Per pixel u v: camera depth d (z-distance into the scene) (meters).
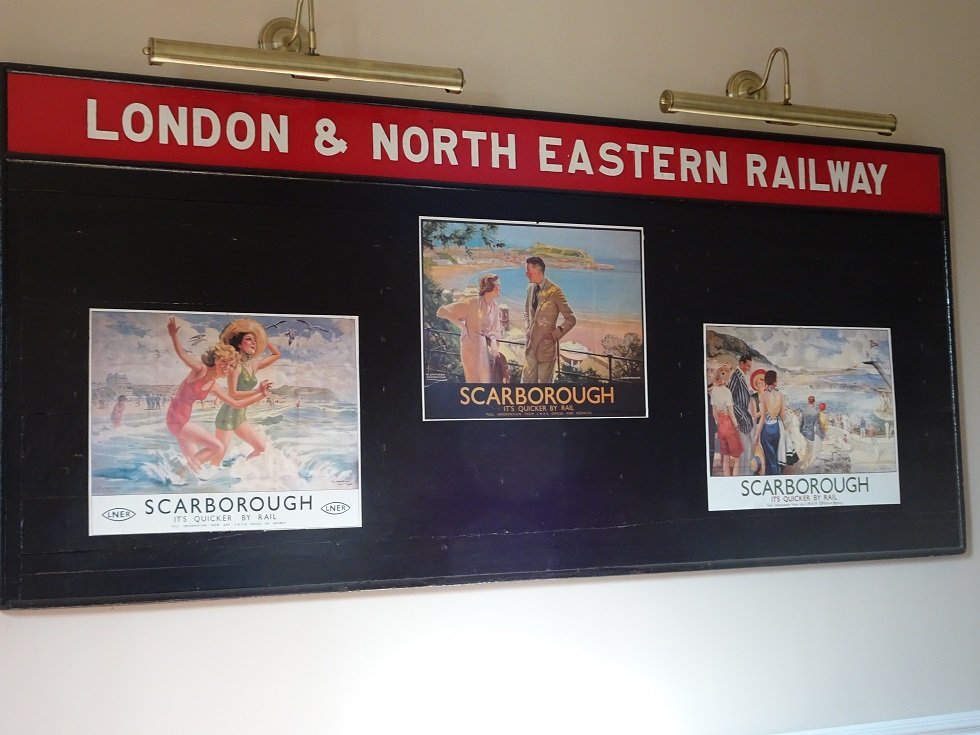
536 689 2.79
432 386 2.72
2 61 2.48
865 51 3.33
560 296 2.86
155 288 2.51
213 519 2.51
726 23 3.17
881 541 3.13
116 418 2.46
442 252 2.76
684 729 2.92
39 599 2.38
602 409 2.87
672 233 2.99
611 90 3.02
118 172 2.51
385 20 2.82
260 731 2.55
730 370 3.01
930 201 3.29
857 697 3.12
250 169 2.61
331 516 2.61
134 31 2.59
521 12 2.96
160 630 2.49
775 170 3.11
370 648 2.65
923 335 3.24
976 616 3.27
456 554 2.70
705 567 2.93
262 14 2.71
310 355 2.62
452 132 2.79
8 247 2.41
